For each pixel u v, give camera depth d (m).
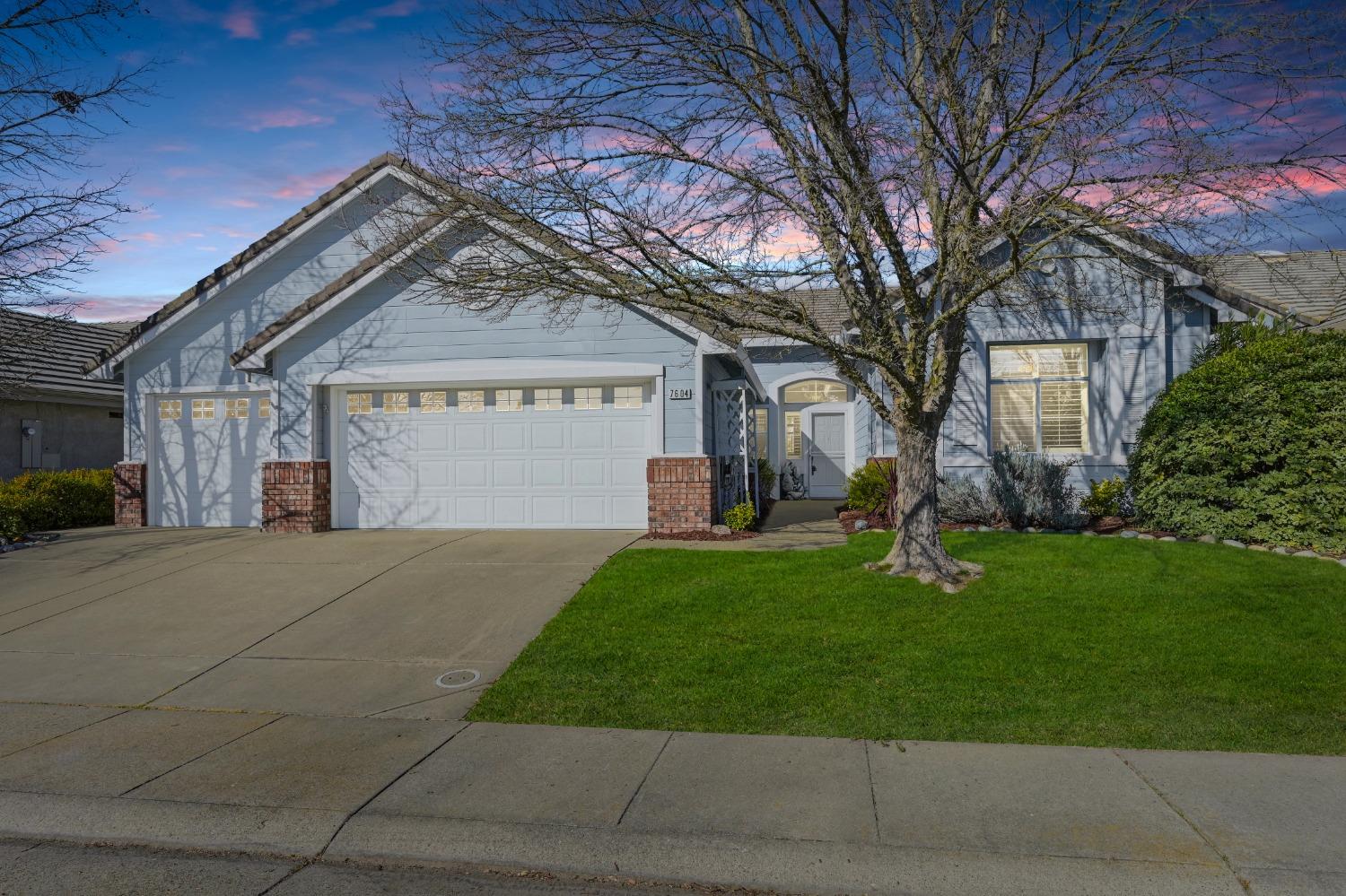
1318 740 5.31
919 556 9.09
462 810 4.57
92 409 18.84
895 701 6.06
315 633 8.20
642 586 9.05
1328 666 6.42
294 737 5.76
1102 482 13.63
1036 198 8.07
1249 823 4.25
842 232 8.34
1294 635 7.09
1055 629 7.36
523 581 9.58
